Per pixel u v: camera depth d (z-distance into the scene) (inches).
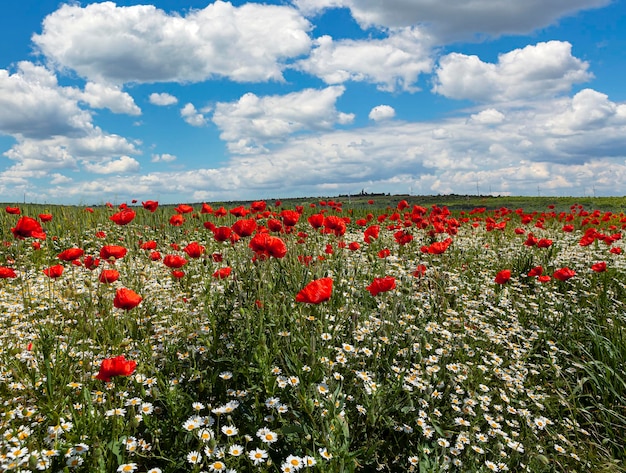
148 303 183.2
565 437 134.0
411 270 227.9
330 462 89.2
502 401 139.0
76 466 87.7
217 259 204.1
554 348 171.0
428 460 99.8
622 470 124.2
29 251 298.2
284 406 101.5
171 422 105.3
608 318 208.5
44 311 178.2
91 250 321.1
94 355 138.6
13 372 119.9
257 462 90.4
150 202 284.5
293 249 173.9
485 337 175.6
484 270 284.0
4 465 83.3
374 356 130.8
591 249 352.2
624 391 156.9
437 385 129.6
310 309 142.5
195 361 126.1
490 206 929.5
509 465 112.9
